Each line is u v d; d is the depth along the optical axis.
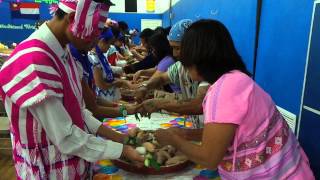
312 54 1.34
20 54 0.88
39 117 0.91
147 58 3.52
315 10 1.32
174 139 1.01
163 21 7.89
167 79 2.00
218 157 0.89
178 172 1.31
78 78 1.11
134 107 1.66
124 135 1.30
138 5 8.65
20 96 0.85
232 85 0.90
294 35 1.50
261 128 0.94
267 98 0.99
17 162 1.01
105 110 1.60
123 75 3.41
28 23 7.78
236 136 0.93
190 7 4.18
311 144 1.38
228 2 2.49
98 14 0.92
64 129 0.93
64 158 0.98
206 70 0.93
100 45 2.28
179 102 1.64
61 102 0.93
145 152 1.18
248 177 0.96
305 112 1.41
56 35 0.96
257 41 1.92
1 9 7.67
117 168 1.33
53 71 0.89
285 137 1.00
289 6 1.54
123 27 5.57
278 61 1.66
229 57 0.92
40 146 0.95
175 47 1.52
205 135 0.90
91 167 1.18
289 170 0.98
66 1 0.92
